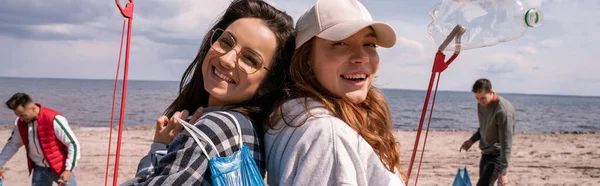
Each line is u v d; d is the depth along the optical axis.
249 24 1.88
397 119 42.03
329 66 1.84
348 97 1.86
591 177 10.04
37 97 62.06
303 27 1.89
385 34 1.86
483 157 6.47
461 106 69.88
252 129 1.81
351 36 1.85
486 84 6.14
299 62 1.89
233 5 1.98
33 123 5.48
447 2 1.99
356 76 1.87
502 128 6.05
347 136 1.70
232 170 1.61
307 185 1.64
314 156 1.66
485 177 6.36
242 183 1.63
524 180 9.65
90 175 8.99
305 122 1.73
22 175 8.94
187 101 2.23
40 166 5.57
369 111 2.07
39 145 5.48
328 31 1.79
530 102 113.06
